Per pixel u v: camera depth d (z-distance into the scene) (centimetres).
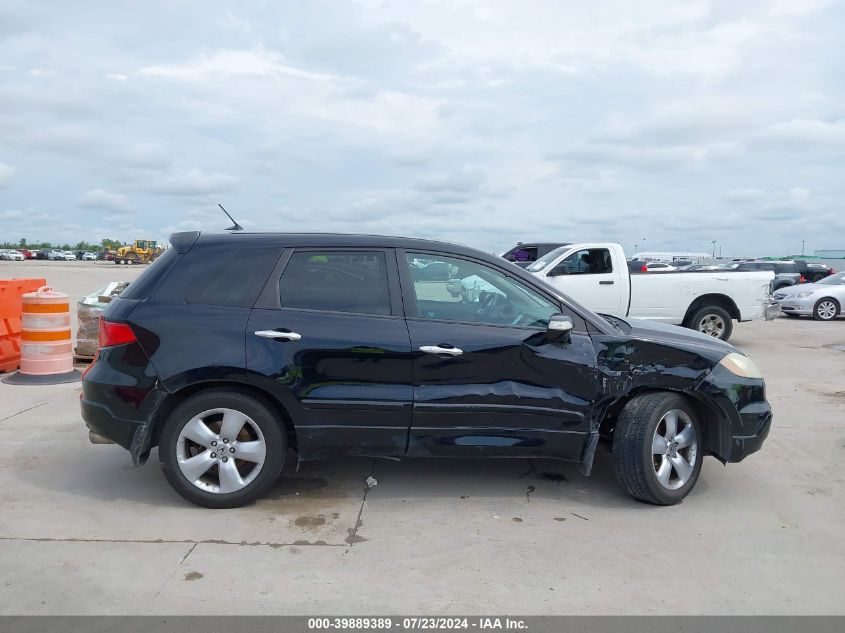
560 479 477
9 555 346
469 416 411
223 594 311
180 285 411
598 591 320
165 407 410
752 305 1180
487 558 352
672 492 427
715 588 325
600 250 1171
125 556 347
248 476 409
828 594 321
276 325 402
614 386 421
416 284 423
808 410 698
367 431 408
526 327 423
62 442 543
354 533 381
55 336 785
